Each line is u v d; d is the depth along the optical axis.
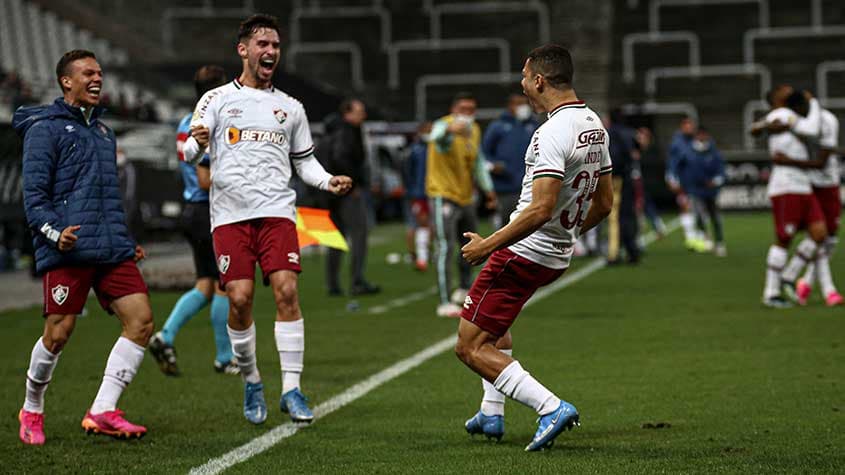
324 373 29.91
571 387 26.97
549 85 19.94
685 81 144.50
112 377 22.36
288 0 156.12
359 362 31.67
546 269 20.17
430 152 42.47
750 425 22.23
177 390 27.98
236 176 22.89
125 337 22.44
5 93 92.62
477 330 20.36
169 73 117.81
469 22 154.38
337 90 151.12
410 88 151.50
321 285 55.25
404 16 155.12
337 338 36.66
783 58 144.62
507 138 47.84
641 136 72.00
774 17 146.25
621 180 61.44
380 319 41.53
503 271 20.12
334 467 19.53
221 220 23.09
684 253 69.12
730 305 43.06
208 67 28.33
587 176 19.95
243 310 23.03
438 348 33.94
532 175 20.03
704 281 52.59
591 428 22.38
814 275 42.75
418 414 24.28
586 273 57.94
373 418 23.92
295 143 23.77
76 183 21.97
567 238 20.23
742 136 140.12
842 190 104.62
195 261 30.38
